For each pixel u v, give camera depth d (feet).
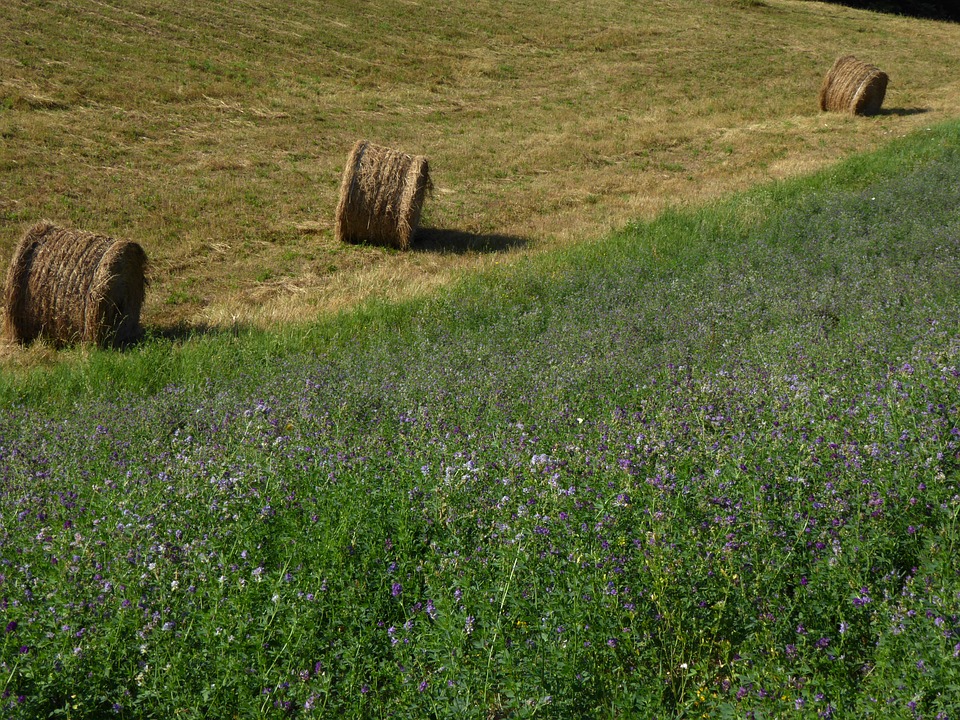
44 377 30.58
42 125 64.85
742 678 10.78
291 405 23.00
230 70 88.02
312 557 13.55
